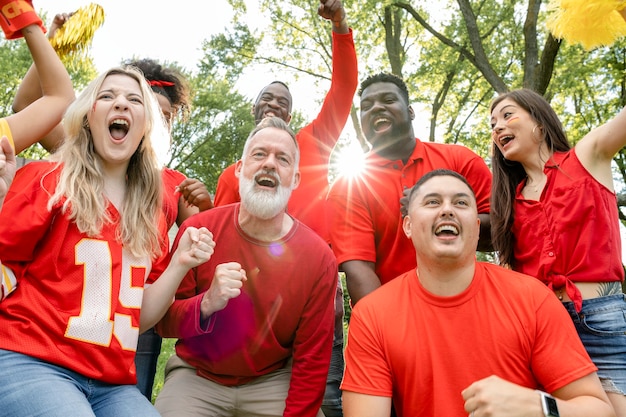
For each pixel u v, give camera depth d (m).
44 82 2.45
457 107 16.95
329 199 3.54
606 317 2.66
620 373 2.60
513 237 3.07
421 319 2.55
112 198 2.46
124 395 2.26
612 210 2.82
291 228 2.96
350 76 3.70
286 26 15.76
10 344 2.07
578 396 2.32
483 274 2.62
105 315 2.21
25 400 1.97
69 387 2.06
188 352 2.96
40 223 2.17
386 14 15.16
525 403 2.13
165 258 2.75
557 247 2.78
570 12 2.60
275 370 3.04
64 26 2.92
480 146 16.28
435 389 2.44
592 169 2.83
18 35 2.41
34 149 15.82
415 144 3.55
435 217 2.54
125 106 2.42
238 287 2.53
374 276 3.21
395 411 2.75
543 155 3.03
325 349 2.91
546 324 2.45
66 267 2.21
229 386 2.96
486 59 12.87
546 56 11.11
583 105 16.42
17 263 2.20
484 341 2.47
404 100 3.52
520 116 3.04
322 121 3.86
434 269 2.57
